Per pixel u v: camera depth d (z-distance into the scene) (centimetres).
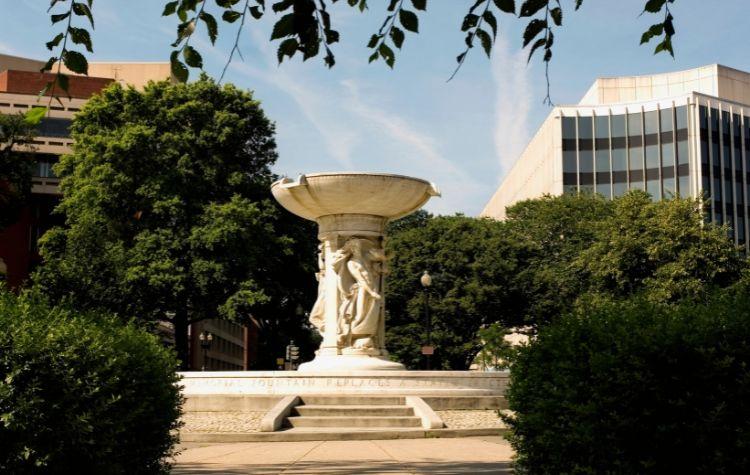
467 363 4625
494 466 1039
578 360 669
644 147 6325
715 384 593
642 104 6375
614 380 624
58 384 647
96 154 3416
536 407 699
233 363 8662
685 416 598
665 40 590
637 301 714
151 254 3256
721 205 6125
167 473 877
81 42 520
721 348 595
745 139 6322
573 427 643
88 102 3628
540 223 4969
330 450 1297
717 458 571
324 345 1947
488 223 5072
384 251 1944
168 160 3425
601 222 4109
